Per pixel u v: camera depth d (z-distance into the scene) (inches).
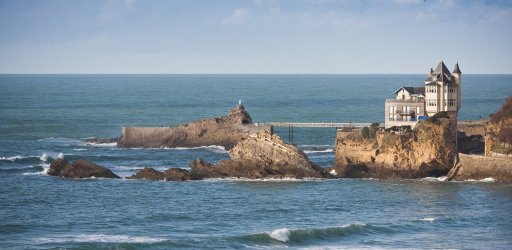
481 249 6161.4
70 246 5949.8
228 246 6087.6
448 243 6309.1
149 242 6063.0
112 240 6171.3
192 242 6102.4
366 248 6151.6
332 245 6230.3
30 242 6092.5
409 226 6796.3
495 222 6968.5
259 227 6717.5
